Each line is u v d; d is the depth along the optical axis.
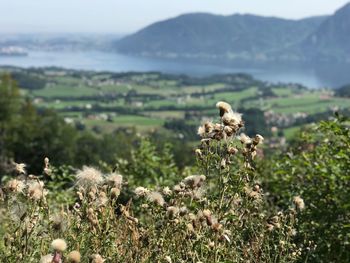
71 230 3.26
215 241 3.19
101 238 3.19
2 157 48.97
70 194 6.99
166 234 3.45
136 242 3.38
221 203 3.39
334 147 6.40
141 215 4.38
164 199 3.98
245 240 4.29
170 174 8.96
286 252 4.12
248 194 3.66
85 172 3.61
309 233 5.44
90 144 49.97
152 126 117.19
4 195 3.43
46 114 59.19
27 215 3.24
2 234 3.31
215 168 3.53
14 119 52.91
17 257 2.91
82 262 2.96
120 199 6.04
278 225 4.05
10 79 55.84
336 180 6.07
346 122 6.19
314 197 6.12
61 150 47.28
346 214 5.72
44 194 3.56
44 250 3.03
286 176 7.02
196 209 3.72
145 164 9.00
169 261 3.20
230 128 3.44
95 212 3.35
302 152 7.98
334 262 5.41
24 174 3.69
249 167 3.58
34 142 48.34
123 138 56.03
